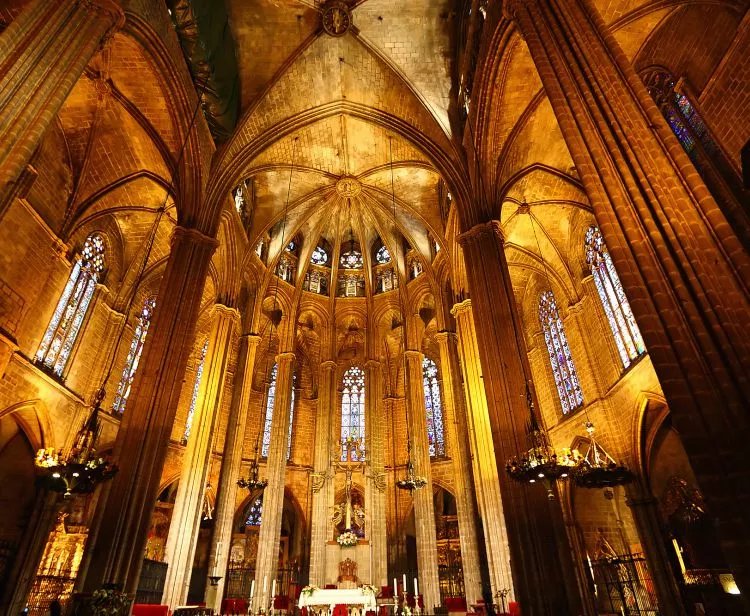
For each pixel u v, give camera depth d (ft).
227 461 79.82
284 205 95.76
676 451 64.54
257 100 72.54
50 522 65.57
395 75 73.15
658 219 26.94
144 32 51.31
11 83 29.89
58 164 65.16
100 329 78.18
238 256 86.22
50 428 66.18
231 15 68.69
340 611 60.70
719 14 45.32
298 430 112.37
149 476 48.26
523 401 49.49
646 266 25.72
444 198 90.58
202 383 74.95
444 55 73.00
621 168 28.99
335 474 98.43
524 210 77.25
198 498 67.21
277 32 71.05
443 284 94.53
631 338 64.90
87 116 63.72
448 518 103.60
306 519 103.55
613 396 68.49
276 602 70.49
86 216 70.85
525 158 67.36
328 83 77.00
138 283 73.77
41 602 61.98
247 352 89.56
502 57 56.75
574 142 31.68
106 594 38.37
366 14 70.13
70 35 34.58
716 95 45.93
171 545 62.28
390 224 104.37
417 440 87.97
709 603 56.49
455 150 70.38
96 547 42.93
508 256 89.76
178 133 62.08
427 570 77.30
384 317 109.29
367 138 86.74
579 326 77.36
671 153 29.01
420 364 96.84
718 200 45.50
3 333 56.34
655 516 59.82
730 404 21.75
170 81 57.93
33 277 62.28
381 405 97.81
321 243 117.19
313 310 107.55
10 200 30.81
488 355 53.88
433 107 73.20
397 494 104.83
